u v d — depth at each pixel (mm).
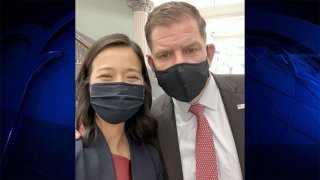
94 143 910
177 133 1037
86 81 956
